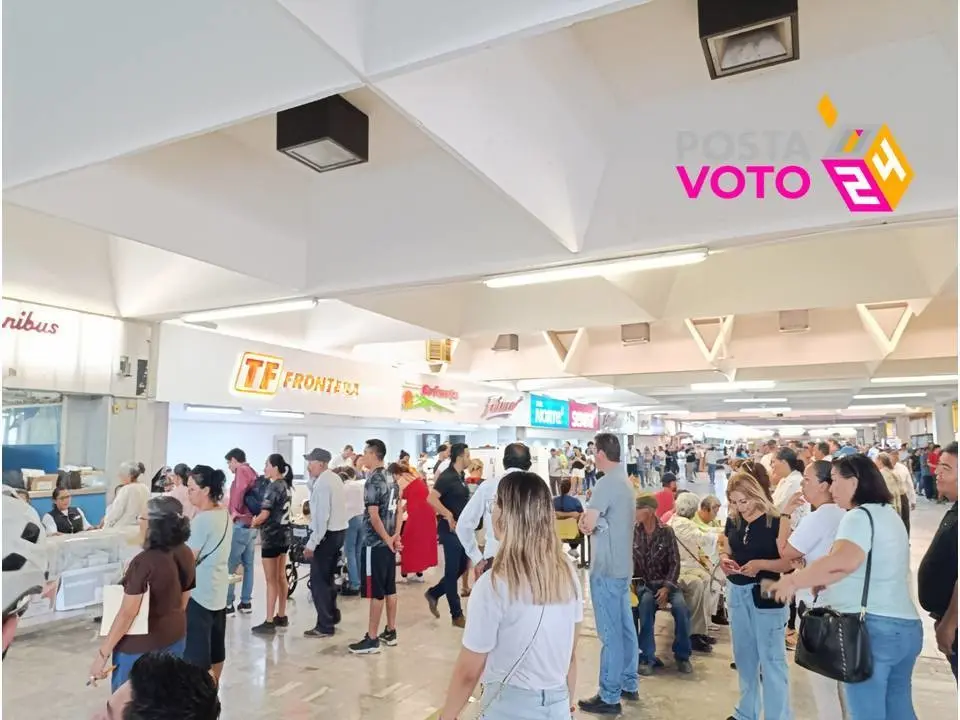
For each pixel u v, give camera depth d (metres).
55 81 3.15
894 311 9.92
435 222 5.13
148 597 2.93
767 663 3.43
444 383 13.51
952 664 2.66
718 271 7.34
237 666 4.81
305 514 8.12
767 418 42.84
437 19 2.54
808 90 3.77
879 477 2.72
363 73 2.64
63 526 6.07
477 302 8.88
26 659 4.94
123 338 6.98
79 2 2.77
